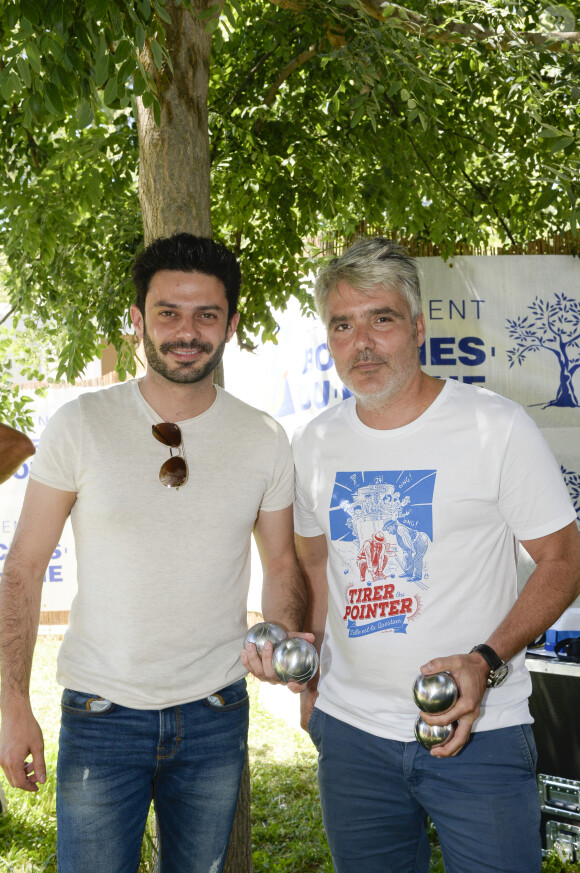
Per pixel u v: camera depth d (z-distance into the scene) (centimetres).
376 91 365
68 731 232
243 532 244
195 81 332
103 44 236
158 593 230
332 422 256
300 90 515
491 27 421
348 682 245
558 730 427
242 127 443
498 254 578
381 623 236
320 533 270
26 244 459
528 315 578
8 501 1078
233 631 243
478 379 576
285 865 429
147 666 229
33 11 236
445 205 557
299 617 256
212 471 241
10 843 447
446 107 497
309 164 453
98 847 227
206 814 238
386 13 374
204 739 235
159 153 330
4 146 507
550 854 424
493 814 224
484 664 213
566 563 231
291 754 608
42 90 262
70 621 240
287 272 506
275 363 697
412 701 233
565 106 459
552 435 576
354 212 557
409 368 239
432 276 576
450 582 231
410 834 246
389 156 490
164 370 237
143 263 241
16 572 233
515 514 233
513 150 535
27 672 230
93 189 434
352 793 243
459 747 208
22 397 590
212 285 238
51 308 529
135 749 229
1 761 222
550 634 453
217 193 490
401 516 235
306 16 418
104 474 233
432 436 237
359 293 237
